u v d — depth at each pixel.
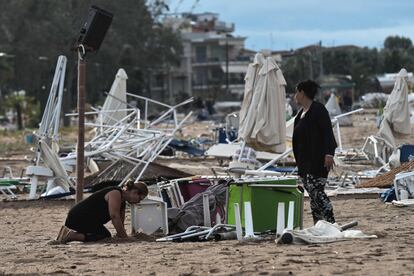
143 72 196.75
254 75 42.50
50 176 38.19
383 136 48.34
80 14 160.12
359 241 20.00
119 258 19.08
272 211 22.38
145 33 191.25
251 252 18.86
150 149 40.12
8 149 81.31
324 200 22.06
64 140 87.19
